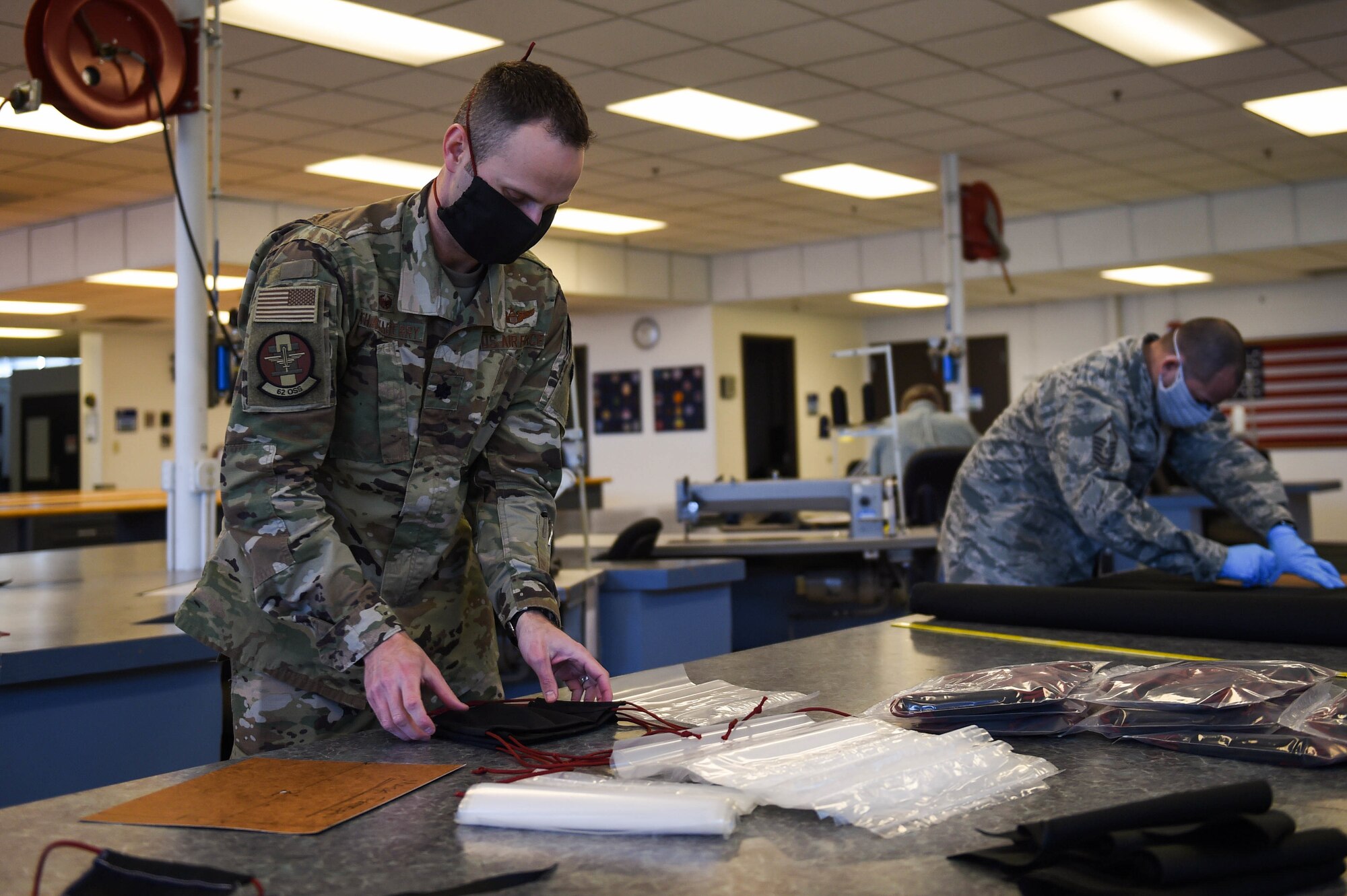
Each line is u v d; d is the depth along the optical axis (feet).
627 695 4.66
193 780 3.55
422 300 4.86
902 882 2.60
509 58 19.63
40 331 44.42
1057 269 35.32
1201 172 29.91
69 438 52.49
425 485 5.03
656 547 16.16
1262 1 17.95
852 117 24.02
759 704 4.32
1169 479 24.52
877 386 49.42
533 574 4.88
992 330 47.42
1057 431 8.54
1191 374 8.23
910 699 4.06
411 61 19.53
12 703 7.07
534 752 3.78
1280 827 2.55
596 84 21.31
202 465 12.33
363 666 4.41
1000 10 18.15
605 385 43.68
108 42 10.96
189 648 7.68
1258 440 40.96
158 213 29.14
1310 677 3.99
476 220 4.58
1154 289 42.83
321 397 4.51
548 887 2.61
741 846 2.88
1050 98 22.99
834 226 36.09
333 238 4.74
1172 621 5.79
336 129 23.41
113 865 2.72
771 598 17.78
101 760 7.43
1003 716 3.92
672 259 39.88
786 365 46.03
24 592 10.40
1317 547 10.02
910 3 17.71
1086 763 3.59
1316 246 31.48
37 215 31.09
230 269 30.27
